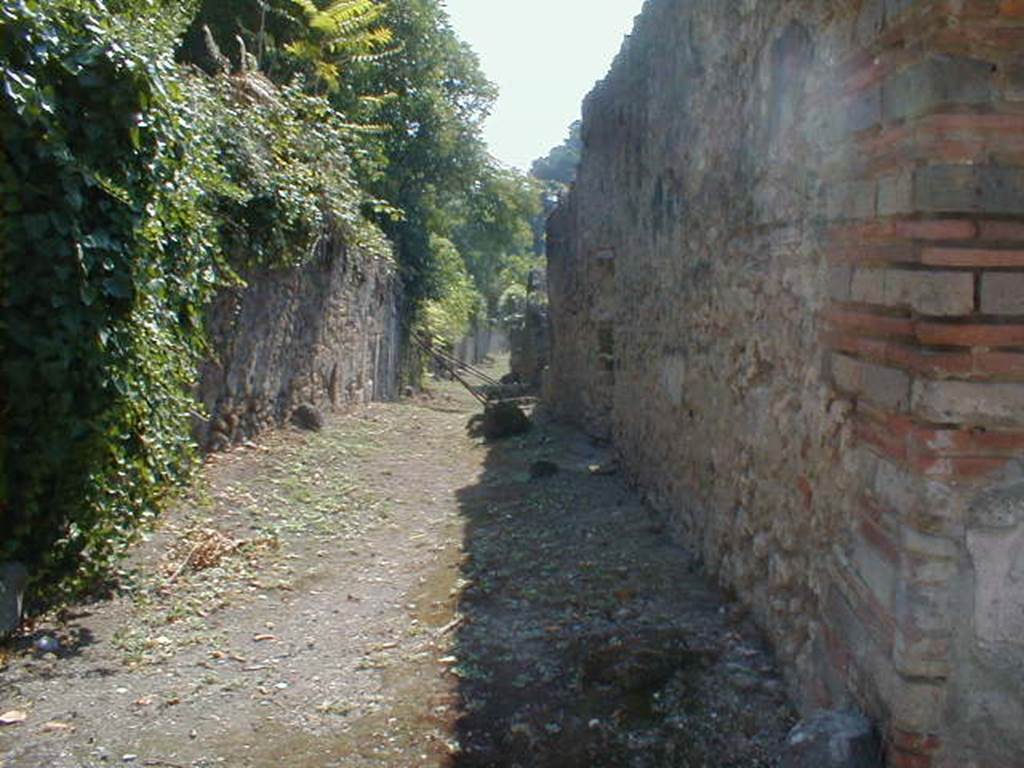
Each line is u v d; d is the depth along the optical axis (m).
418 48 16.59
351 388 12.34
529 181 23.14
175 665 3.83
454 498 7.39
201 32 11.52
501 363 34.03
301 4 11.55
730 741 3.01
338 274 11.00
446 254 20.41
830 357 2.94
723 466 4.44
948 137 2.22
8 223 3.79
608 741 3.08
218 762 3.05
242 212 7.23
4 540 4.00
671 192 5.79
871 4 2.54
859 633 2.62
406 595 4.85
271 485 7.11
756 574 3.86
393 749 3.13
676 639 3.75
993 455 2.24
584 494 7.15
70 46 4.12
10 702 3.41
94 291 4.17
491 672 3.71
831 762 2.38
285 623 4.41
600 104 9.12
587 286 10.40
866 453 2.61
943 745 2.29
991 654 2.27
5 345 3.90
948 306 2.22
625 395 7.68
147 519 4.95
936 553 2.26
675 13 5.65
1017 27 2.18
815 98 3.08
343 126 10.95
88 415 4.21
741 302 4.14
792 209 3.37
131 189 4.48
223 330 7.38
